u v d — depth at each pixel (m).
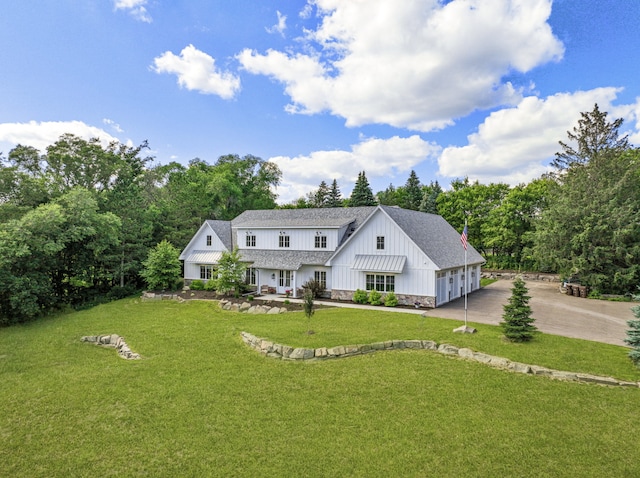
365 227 32.38
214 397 13.74
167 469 9.48
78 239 33.00
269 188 90.88
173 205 54.50
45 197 37.12
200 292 39.53
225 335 22.53
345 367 16.23
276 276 37.91
